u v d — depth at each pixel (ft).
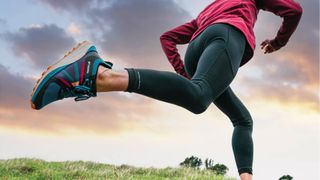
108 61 7.14
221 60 7.96
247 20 9.20
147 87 6.84
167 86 6.93
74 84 6.75
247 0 9.56
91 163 33.14
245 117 10.64
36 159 33.04
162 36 11.09
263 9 10.11
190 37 10.94
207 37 8.63
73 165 31.22
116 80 6.77
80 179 26.76
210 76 7.71
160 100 7.09
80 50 7.06
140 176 28.40
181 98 7.06
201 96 7.28
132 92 6.94
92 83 6.73
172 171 30.89
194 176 28.89
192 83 7.26
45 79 6.79
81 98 6.90
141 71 6.95
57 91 6.84
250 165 10.30
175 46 11.02
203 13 9.91
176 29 10.98
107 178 26.99
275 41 10.81
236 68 8.31
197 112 7.49
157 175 29.84
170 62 11.03
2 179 25.54
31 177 27.02
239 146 10.38
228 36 8.39
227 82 8.04
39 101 6.88
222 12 9.21
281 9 9.84
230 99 10.48
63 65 6.86
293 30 10.36
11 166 29.48
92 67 6.77
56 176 27.58
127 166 32.42
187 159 32.73
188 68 9.59
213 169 31.58
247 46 8.93
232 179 28.48
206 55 8.06
